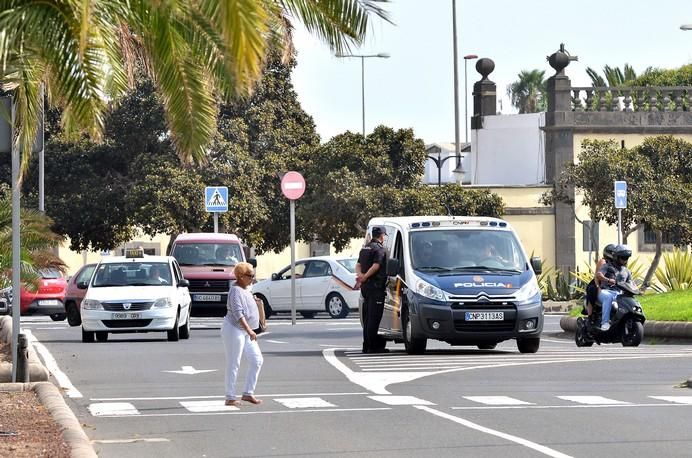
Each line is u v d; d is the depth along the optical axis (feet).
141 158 414.82
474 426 98.22
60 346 195.21
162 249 519.60
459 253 174.50
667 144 359.46
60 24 99.35
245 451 87.35
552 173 404.36
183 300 214.90
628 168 352.28
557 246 391.86
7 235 193.06
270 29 98.43
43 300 289.12
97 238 436.35
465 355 170.81
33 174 429.38
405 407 111.45
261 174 419.74
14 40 97.71
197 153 116.26
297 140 438.40
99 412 110.22
